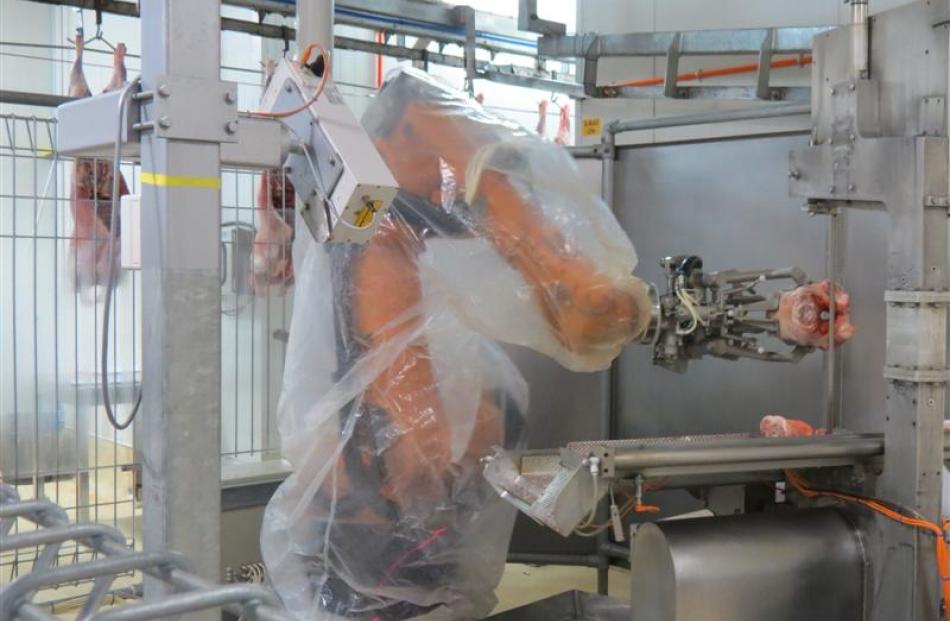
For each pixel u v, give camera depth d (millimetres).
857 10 2031
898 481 1945
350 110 1531
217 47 1281
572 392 3094
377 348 1822
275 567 1904
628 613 2361
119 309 2980
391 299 1829
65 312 2945
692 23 3076
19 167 2941
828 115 2102
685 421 3020
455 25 3303
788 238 2758
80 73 2756
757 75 2887
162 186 1253
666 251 3055
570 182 1910
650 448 1768
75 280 2541
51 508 1032
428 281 1835
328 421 1841
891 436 1959
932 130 1929
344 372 1839
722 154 2898
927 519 1918
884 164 1960
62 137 1437
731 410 2916
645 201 3092
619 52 3066
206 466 1299
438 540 1902
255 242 2719
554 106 4094
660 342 2057
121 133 1285
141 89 1280
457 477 1908
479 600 1989
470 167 1829
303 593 1875
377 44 3332
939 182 1895
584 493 1721
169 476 1271
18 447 2570
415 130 1870
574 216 1869
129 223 1370
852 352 2627
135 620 765
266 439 2939
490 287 1829
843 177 2051
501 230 1824
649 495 2943
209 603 810
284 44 3137
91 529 963
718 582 1836
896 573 1932
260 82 3244
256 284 2736
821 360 2689
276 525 1916
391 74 1968
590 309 1826
